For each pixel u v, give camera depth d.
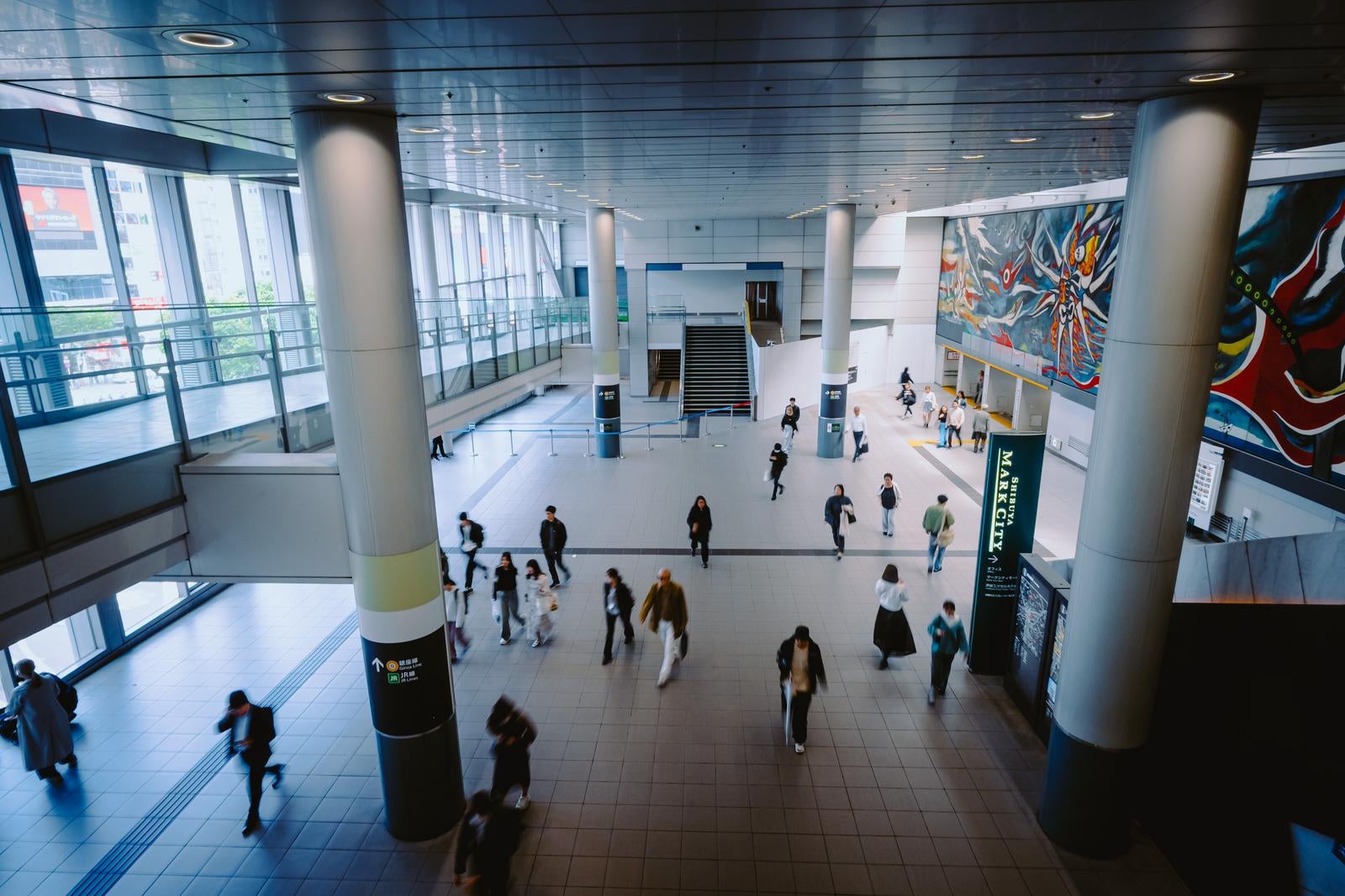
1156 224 5.20
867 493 16.20
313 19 3.40
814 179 12.55
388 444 5.92
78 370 6.20
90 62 4.10
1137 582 5.70
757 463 18.73
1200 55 4.20
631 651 9.72
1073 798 6.29
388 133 5.69
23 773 7.63
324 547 7.13
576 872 6.21
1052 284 19.70
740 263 27.59
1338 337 10.43
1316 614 6.05
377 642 6.25
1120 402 5.54
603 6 3.38
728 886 6.05
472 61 4.32
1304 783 6.03
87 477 6.21
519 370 18.05
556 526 11.41
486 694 8.75
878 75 4.96
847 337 18.97
